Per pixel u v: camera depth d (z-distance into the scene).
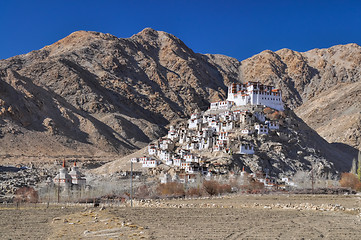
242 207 102.38
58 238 67.19
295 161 194.38
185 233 70.19
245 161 184.38
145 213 90.19
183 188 149.62
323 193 144.62
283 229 73.50
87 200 124.94
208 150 198.75
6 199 124.56
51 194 137.00
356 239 66.69
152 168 188.12
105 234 69.38
